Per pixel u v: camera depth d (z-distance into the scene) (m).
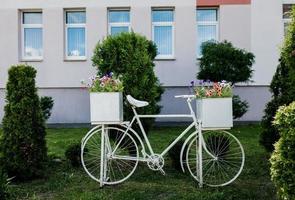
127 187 7.10
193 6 18.05
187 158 7.29
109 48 8.69
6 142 7.54
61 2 18.31
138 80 8.48
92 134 7.33
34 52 18.72
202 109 6.99
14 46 18.41
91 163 7.75
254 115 17.94
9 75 7.69
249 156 9.41
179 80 18.09
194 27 18.08
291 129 4.84
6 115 7.66
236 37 17.98
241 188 7.09
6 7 18.39
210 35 18.41
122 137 7.31
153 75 8.74
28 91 7.66
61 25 18.34
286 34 7.54
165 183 7.38
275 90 8.38
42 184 7.44
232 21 17.97
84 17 18.64
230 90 7.01
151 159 7.27
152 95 8.57
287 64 7.64
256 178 7.71
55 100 18.42
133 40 8.80
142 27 18.17
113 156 7.24
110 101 6.97
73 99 18.39
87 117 18.38
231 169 7.45
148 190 6.92
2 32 18.42
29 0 18.38
